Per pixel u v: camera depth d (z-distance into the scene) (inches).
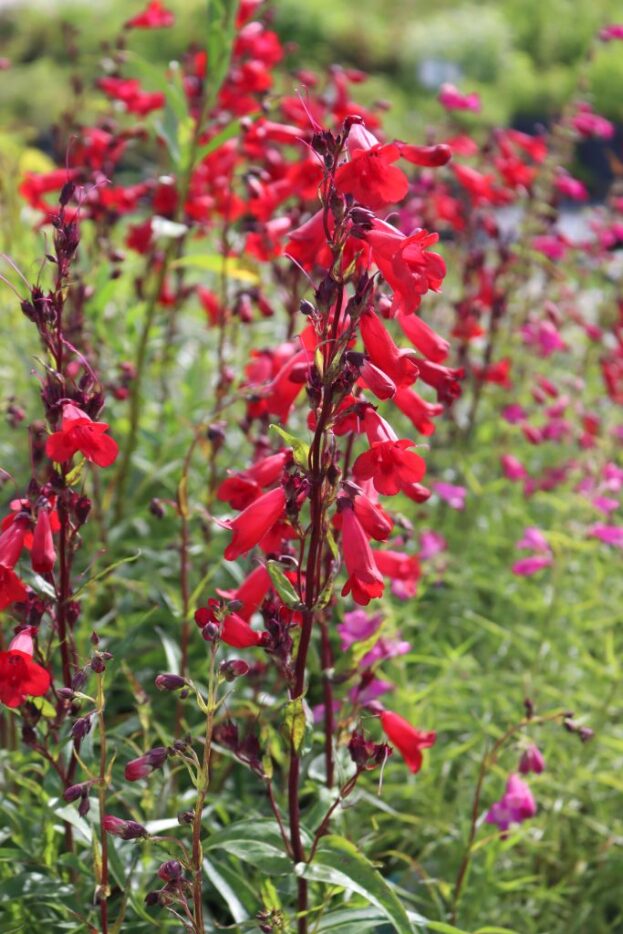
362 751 115.7
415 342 117.4
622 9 957.8
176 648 157.9
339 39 831.1
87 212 220.2
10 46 684.1
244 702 144.4
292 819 119.2
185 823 110.3
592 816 184.4
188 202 211.0
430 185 233.5
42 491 113.3
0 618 139.9
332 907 140.3
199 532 198.4
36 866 134.6
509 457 228.5
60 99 567.5
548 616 197.5
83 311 196.1
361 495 107.2
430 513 237.0
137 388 202.7
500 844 157.8
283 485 108.4
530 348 268.2
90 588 172.9
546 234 261.3
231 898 130.3
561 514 236.7
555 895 164.4
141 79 620.1
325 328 103.8
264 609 113.6
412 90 771.4
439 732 185.3
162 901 109.3
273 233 174.2
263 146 198.7
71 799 108.9
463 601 217.3
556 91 839.1
